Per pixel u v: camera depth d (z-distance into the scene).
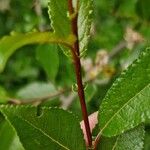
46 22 0.53
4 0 0.74
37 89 0.52
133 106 0.23
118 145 0.24
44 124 0.23
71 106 0.55
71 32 0.21
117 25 0.66
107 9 0.64
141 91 0.23
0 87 0.48
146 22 0.58
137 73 0.23
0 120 0.39
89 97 0.48
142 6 0.57
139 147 0.24
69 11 0.21
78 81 0.22
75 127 0.23
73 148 0.23
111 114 0.23
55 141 0.23
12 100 0.49
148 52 0.22
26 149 0.22
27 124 0.22
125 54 0.59
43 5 0.51
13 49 0.17
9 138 0.36
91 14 0.23
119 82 0.23
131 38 0.59
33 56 0.88
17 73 0.90
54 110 0.23
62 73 0.55
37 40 0.18
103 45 0.69
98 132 0.24
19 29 0.71
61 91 0.53
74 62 0.21
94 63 0.59
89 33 0.23
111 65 0.58
